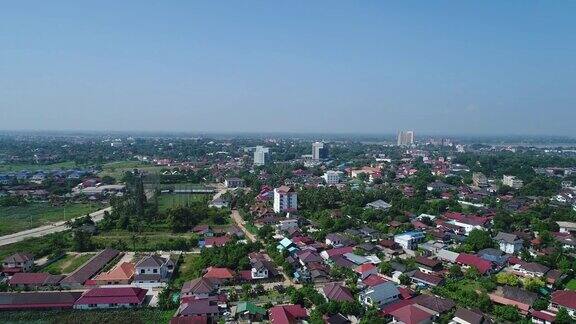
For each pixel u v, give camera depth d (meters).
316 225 181.50
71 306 99.56
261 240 158.62
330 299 99.38
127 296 101.69
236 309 96.12
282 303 101.50
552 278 114.69
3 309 98.12
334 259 131.00
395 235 156.38
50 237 159.75
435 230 166.50
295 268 124.19
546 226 167.75
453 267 120.94
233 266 122.81
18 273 115.94
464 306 97.94
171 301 100.81
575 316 94.38
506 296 101.88
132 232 168.50
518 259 129.25
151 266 117.06
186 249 149.12
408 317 88.69
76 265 132.38
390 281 110.50
